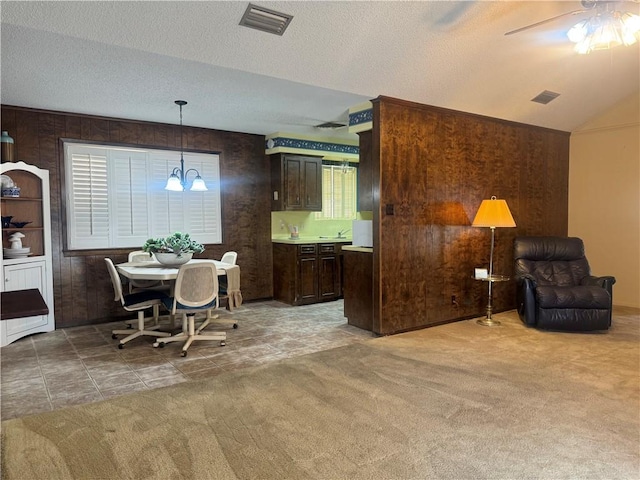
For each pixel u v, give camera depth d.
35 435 2.31
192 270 3.65
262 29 2.89
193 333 3.92
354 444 2.19
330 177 6.72
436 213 4.46
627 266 5.45
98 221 4.73
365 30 3.09
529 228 5.42
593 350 3.68
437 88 4.03
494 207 4.31
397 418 2.47
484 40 3.50
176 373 3.24
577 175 5.86
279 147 5.73
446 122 4.48
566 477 1.90
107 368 3.35
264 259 6.03
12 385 3.02
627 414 2.50
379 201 4.04
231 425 2.40
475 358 3.50
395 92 3.94
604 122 5.56
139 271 3.84
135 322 4.54
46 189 4.32
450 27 3.25
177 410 2.60
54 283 4.48
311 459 2.06
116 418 2.50
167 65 3.24
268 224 6.05
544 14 3.26
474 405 2.63
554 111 5.15
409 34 3.23
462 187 4.67
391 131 4.06
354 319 4.59
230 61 3.14
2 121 4.16
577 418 2.45
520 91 4.48
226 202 5.65
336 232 6.79
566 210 5.92
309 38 3.06
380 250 4.08
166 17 2.65
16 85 3.67
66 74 3.43
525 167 5.32
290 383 3.01
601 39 2.70
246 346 3.91
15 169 4.05
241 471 1.97
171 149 5.19
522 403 2.65
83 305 4.65
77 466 2.02
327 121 5.09
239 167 5.76
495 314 5.05
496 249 5.07
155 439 2.26
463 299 4.76
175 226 5.25
